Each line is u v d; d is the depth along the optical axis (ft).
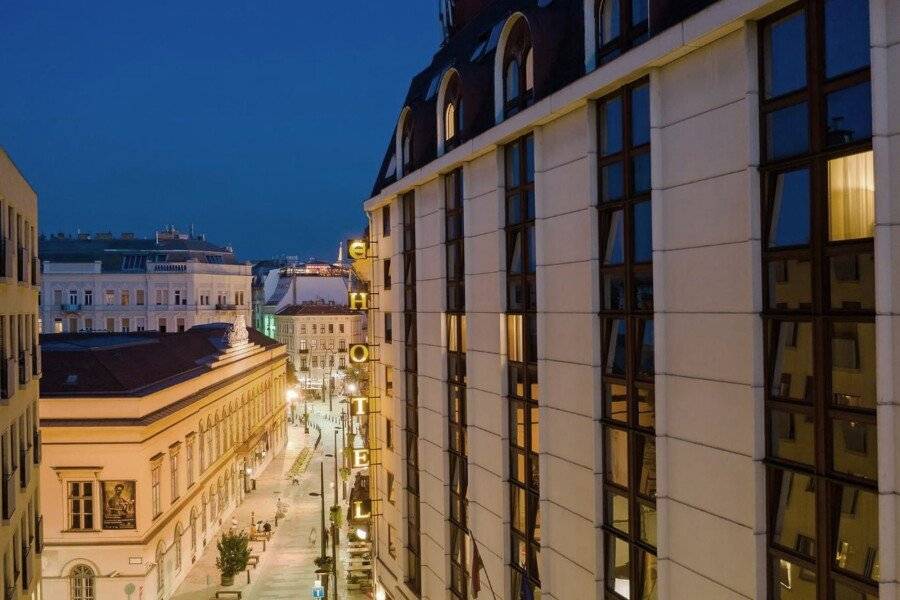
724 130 46.11
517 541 74.23
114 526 133.39
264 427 263.49
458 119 86.89
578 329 61.93
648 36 53.78
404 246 105.29
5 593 71.00
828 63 39.96
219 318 372.17
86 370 143.74
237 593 141.69
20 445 83.10
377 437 120.47
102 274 347.56
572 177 62.23
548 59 67.36
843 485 39.37
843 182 39.32
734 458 45.93
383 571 115.96
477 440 81.51
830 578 39.99
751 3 42.19
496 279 76.02
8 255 74.18
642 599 55.31
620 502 58.18
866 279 38.24
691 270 49.24
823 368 40.32
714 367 47.42
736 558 45.88
